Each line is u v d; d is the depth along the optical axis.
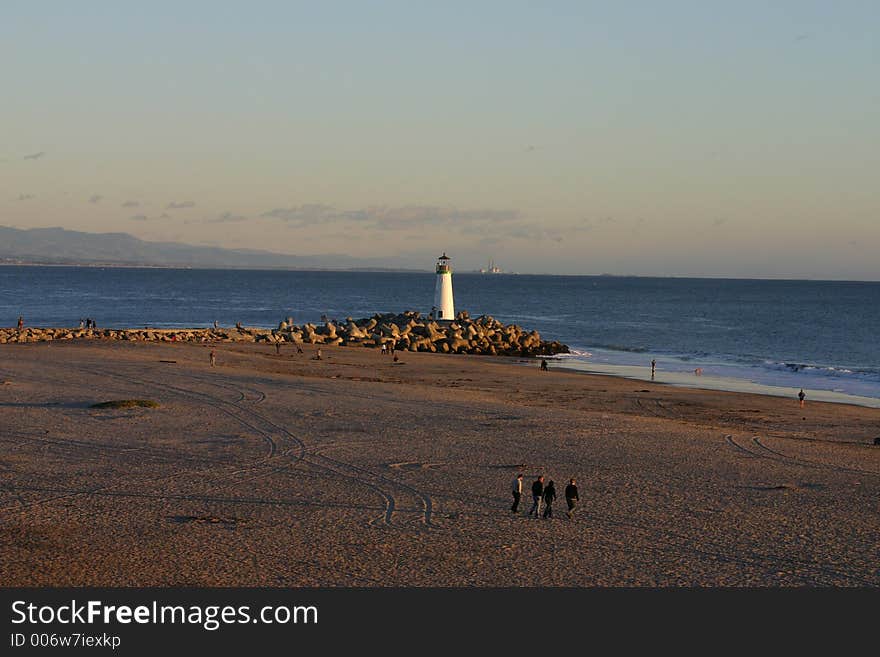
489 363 100.12
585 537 31.75
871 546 31.06
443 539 31.30
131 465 42.03
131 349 98.62
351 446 47.38
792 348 133.75
